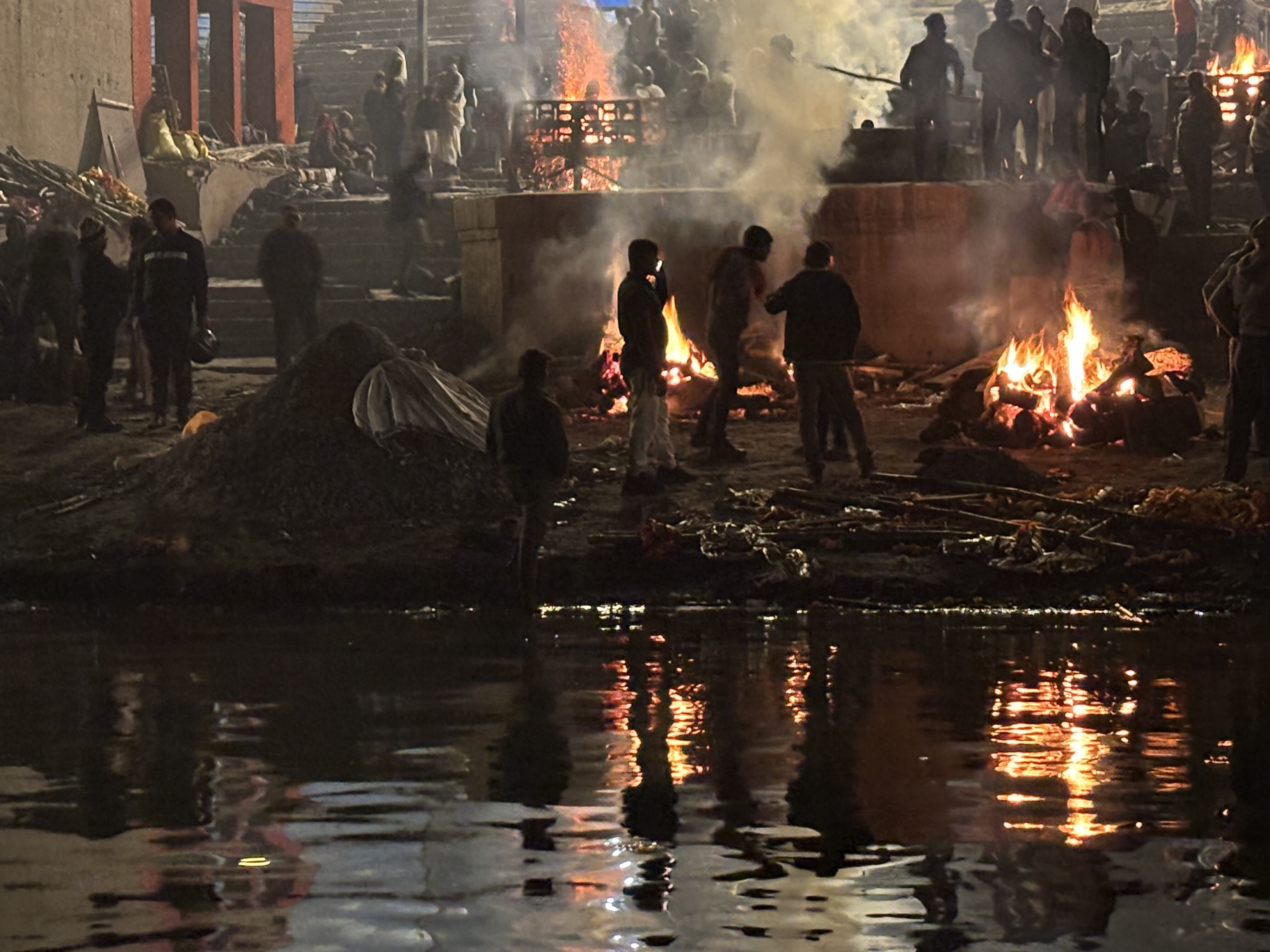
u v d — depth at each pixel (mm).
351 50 56219
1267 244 18172
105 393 22938
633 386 18734
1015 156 28031
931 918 6582
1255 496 17188
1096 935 6379
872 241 26688
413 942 6324
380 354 19656
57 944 6312
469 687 11688
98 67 42469
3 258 29047
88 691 11570
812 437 19031
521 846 7602
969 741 9844
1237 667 12508
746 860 7375
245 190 41688
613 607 15914
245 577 16438
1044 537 16688
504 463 15500
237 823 8031
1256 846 7613
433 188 40781
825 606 15805
